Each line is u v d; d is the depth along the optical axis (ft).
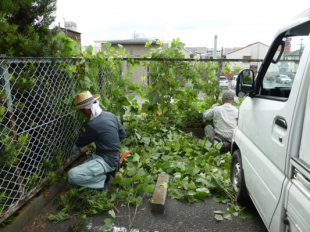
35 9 8.73
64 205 8.85
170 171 11.66
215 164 12.57
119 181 9.73
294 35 6.71
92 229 7.92
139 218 8.48
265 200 6.29
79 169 8.90
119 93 15.08
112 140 9.40
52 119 9.73
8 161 6.88
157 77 16.87
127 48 53.93
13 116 7.38
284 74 7.41
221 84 18.48
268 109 6.63
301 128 4.91
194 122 18.48
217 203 9.50
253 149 7.63
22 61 7.34
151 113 17.28
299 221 4.51
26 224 7.88
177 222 8.30
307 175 4.23
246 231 7.87
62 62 9.93
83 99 9.33
